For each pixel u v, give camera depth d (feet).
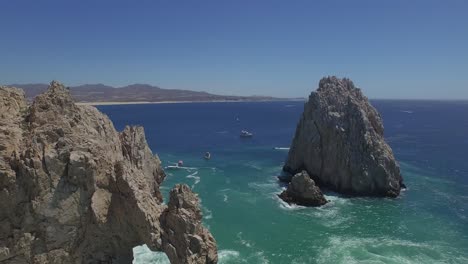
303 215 216.33
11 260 106.42
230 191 258.16
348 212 223.10
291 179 263.70
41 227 107.04
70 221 110.22
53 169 105.91
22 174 103.96
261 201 238.07
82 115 125.39
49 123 112.78
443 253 172.04
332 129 268.82
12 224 105.70
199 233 125.29
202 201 235.61
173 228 123.95
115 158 129.59
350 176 259.19
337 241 182.39
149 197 128.57
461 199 248.11
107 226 117.91
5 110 115.55
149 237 117.50
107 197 116.67
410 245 179.11
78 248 114.52
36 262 107.65
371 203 239.50
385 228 199.52
